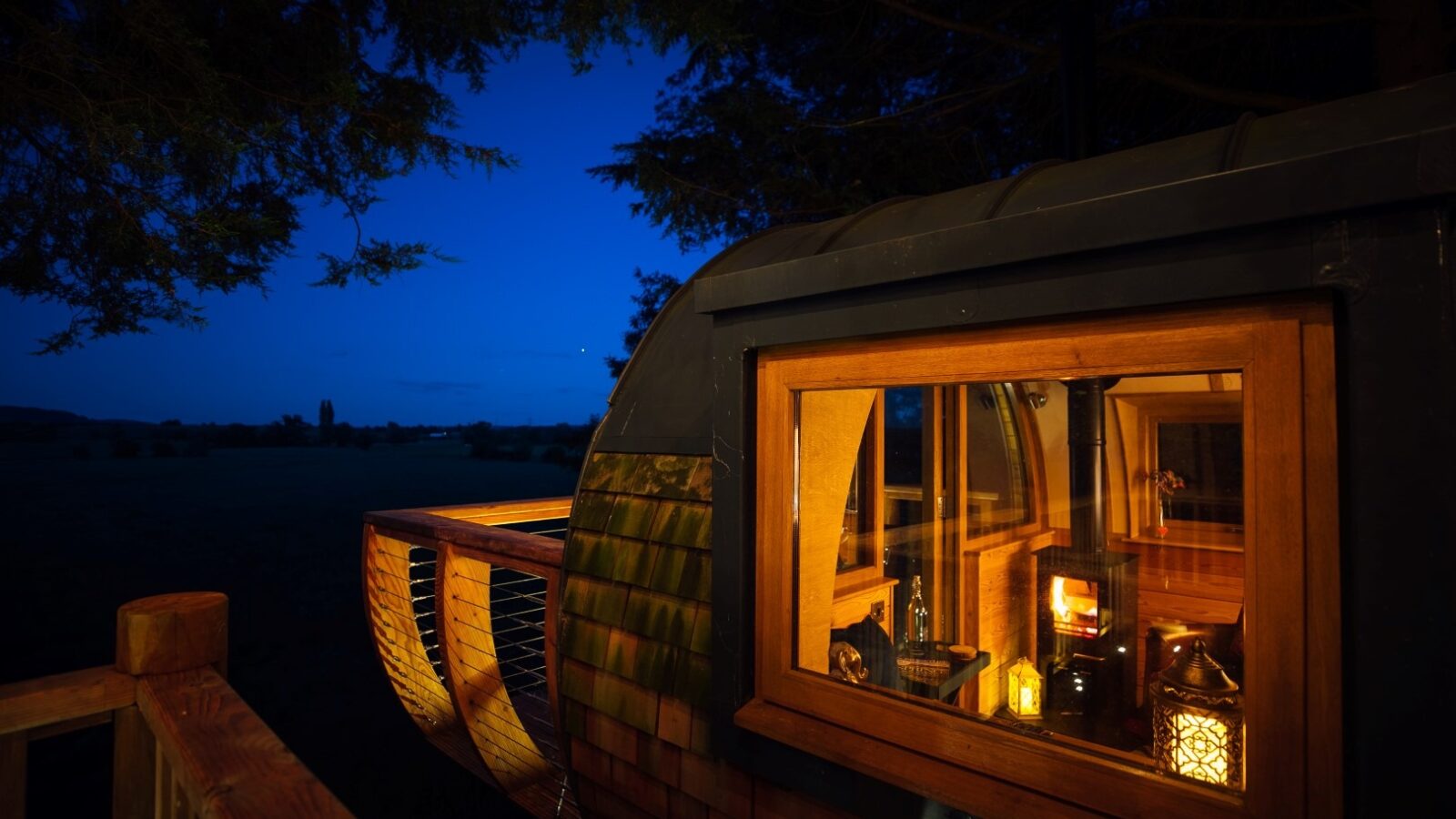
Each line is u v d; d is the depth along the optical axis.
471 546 3.72
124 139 4.38
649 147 7.75
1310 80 6.63
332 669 9.27
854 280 1.99
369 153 5.79
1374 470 1.33
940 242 1.82
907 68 7.61
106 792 5.96
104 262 5.02
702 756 2.55
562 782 3.88
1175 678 1.69
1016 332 1.80
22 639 10.76
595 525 3.09
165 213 4.86
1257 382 1.49
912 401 2.30
